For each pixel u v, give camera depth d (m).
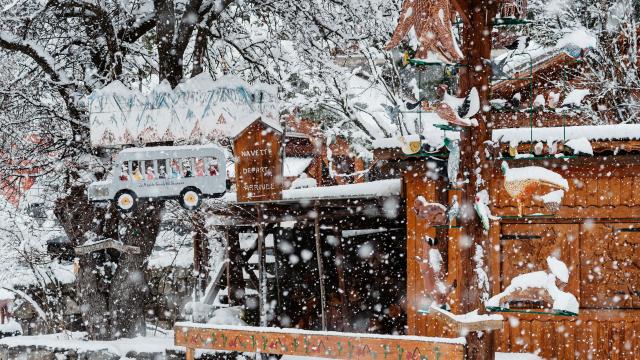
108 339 14.51
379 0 16.81
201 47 14.61
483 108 6.55
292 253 15.76
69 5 14.53
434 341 7.86
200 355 12.77
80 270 14.73
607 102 16.53
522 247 9.73
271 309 14.38
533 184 7.17
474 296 6.55
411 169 10.21
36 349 13.88
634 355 9.55
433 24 6.24
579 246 9.67
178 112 11.59
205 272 18.05
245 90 11.48
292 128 18.36
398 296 15.02
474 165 6.57
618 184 9.62
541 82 13.25
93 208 14.97
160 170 11.95
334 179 20.27
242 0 15.69
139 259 14.81
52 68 14.28
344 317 12.98
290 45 18.38
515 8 6.79
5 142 15.49
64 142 15.13
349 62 20.48
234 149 11.62
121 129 11.77
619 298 9.62
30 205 19.31
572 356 9.61
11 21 15.08
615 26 16.88
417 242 10.30
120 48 15.34
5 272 18.02
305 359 12.33
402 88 15.06
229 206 13.24
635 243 9.62
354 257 15.09
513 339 9.74
